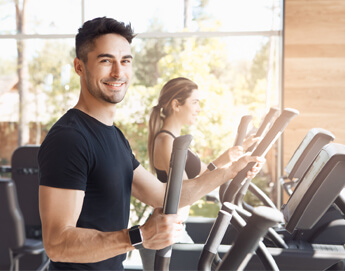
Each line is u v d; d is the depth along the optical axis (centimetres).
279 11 396
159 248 107
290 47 371
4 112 421
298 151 228
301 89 371
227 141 402
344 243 172
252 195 387
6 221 272
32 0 417
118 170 135
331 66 368
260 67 399
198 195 164
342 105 367
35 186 320
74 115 130
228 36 401
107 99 134
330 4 365
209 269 131
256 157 165
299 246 169
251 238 110
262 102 399
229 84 403
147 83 408
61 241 112
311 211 135
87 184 128
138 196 158
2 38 418
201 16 407
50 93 420
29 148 321
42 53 419
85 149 124
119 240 108
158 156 226
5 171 331
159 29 410
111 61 134
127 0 411
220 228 130
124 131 408
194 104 233
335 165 131
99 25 133
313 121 370
